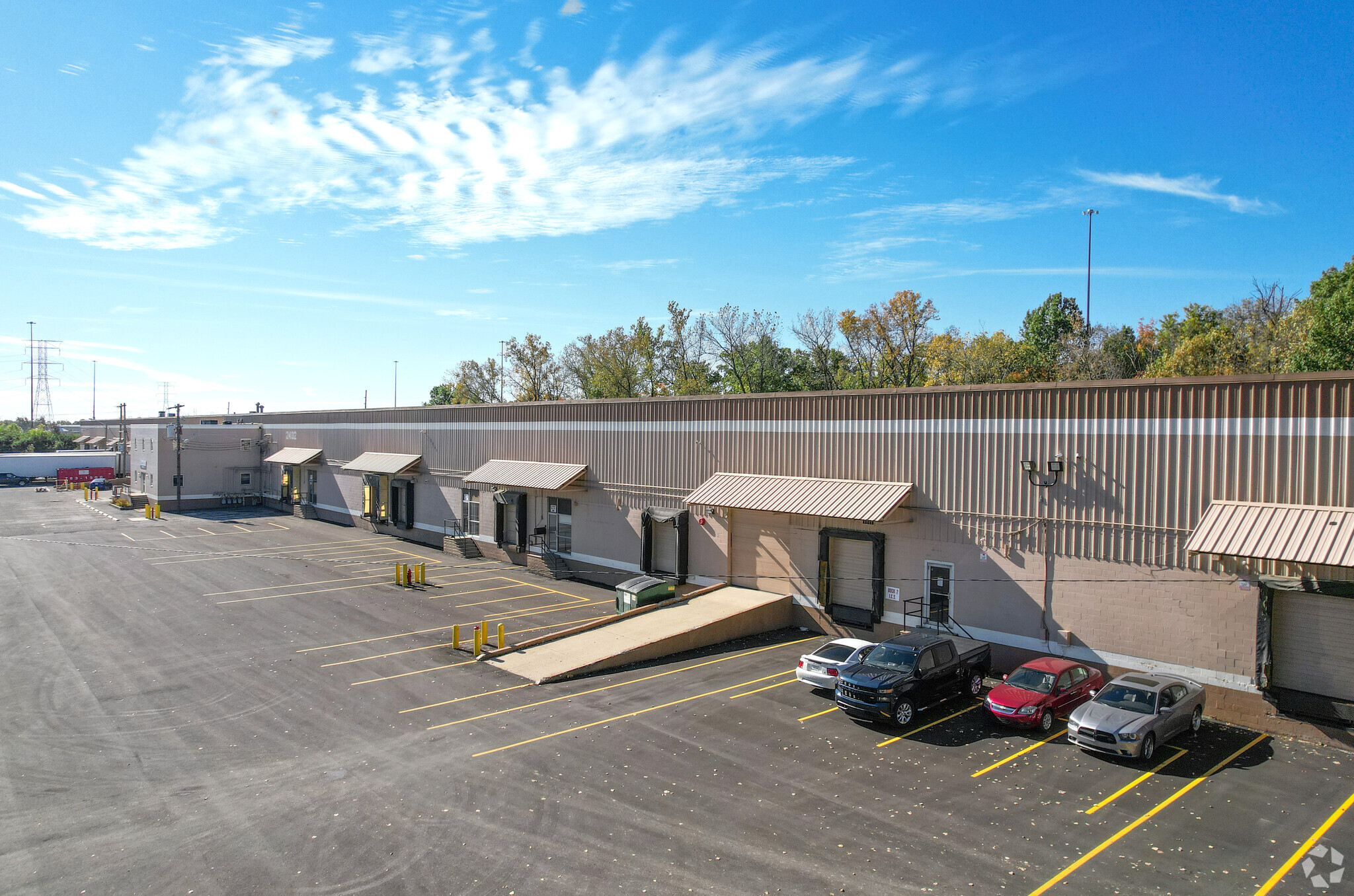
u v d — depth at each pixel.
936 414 23.55
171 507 61.84
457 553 41.81
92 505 65.19
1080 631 20.56
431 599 31.34
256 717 18.50
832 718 18.44
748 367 65.88
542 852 12.37
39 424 157.25
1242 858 12.11
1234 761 15.94
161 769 15.66
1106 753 16.05
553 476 36.00
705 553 30.28
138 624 27.03
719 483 28.89
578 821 13.34
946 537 23.20
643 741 16.95
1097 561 20.28
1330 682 17.05
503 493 39.19
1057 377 58.41
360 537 48.56
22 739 17.17
